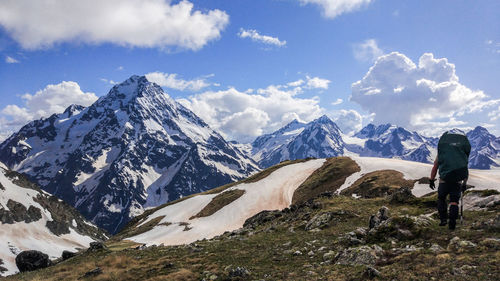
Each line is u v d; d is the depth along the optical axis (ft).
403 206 86.58
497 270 23.70
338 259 42.24
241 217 348.79
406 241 42.93
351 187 312.91
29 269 113.91
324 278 34.45
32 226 650.43
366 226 73.61
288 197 372.58
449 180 33.45
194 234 327.88
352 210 95.45
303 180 415.64
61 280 67.51
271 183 426.10
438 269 27.25
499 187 215.10
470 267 25.48
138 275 60.29
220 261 60.29
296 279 37.47
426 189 244.42
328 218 87.51
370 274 30.48
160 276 54.80
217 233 320.50
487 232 34.19
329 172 392.06
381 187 272.31
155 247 100.12
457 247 31.83
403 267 30.71
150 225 399.03
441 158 33.45
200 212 394.32
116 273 63.21
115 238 392.47
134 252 88.53
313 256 51.01
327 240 62.23
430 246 36.73
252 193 404.98
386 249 41.91
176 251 79.46
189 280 51.78
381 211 63.31
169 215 415.64
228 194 428.97
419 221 46.24
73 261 98.12
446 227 40.81
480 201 56.80
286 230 91.20
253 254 61.82
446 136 34.09
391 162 374.02
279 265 50.11
